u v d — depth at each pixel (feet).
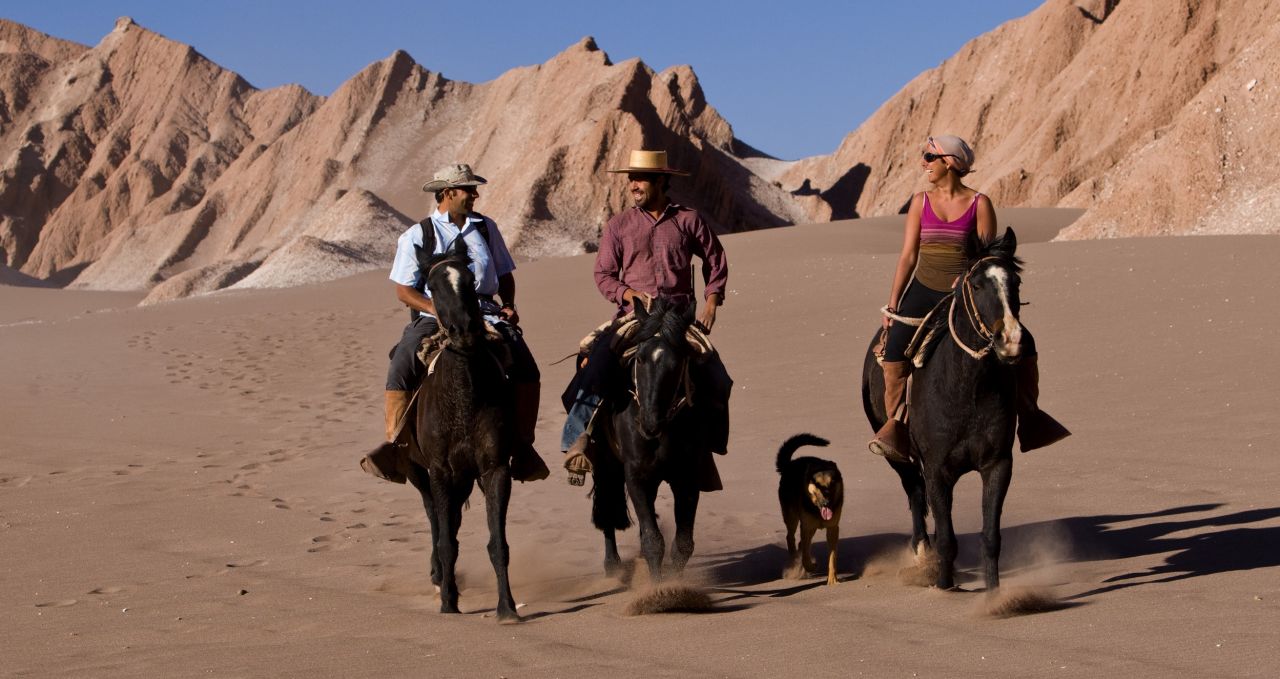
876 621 25.71
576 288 133.90
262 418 71.61
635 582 32.63
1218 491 38.04
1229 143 175.42
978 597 27.71
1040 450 46.85
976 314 26.89
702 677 22.13
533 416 31.27
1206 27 397.80
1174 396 53.57
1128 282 86.63
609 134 444.96
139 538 40.73
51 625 29.35
